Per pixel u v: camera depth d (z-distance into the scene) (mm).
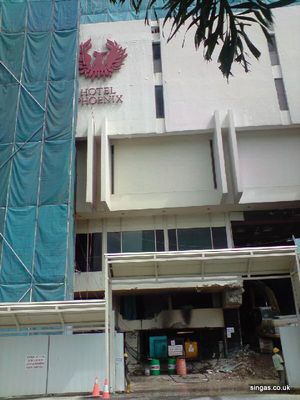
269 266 16094
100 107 28000
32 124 25812
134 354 25516
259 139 27938
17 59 27516
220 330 26984
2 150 25219
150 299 27812
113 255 15523
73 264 23906
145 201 26938
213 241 27609
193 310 26375
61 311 15758
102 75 28672
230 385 16953
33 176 24578
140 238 27859
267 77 28141
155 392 15430
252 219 28531
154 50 29781
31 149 25219
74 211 25969
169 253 15414
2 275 22344
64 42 27953
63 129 25641
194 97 27844
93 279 26406
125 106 27953
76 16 28672
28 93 26562
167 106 27688
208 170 27562
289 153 27531
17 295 21922
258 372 20812
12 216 23656
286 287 31438
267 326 25047
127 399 13453
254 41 29000
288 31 29156
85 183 27312
